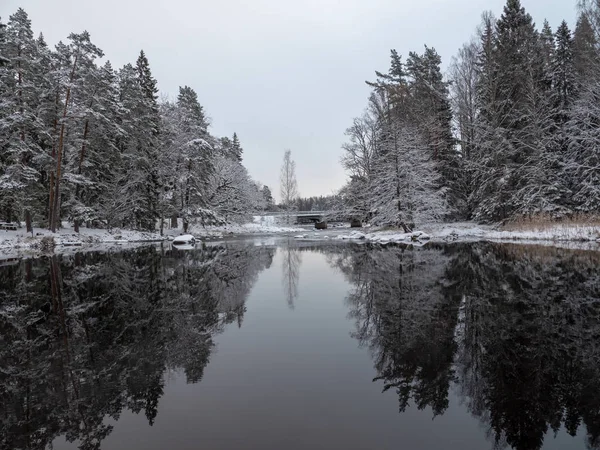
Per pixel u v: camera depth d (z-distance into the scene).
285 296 7.87
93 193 27.34
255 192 59.91
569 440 2.68
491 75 24.94
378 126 32.28
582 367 3.95
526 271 9.95
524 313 6.03
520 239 20.11
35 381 3.84
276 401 3.27
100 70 26.72
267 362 4.22
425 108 29.86
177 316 6.38
